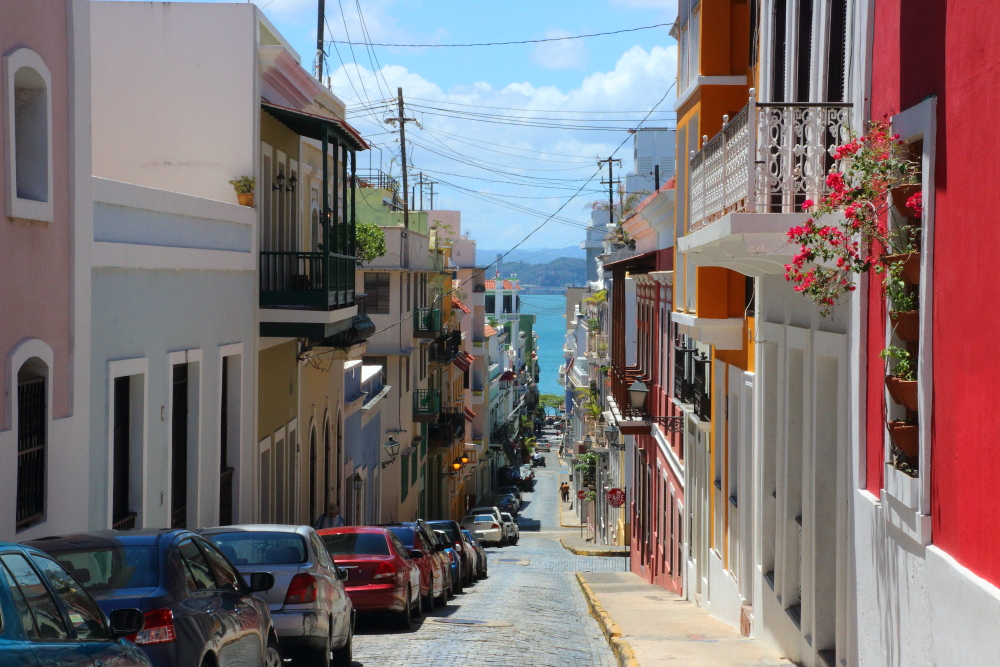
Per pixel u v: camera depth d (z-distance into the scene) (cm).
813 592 1173
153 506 1538
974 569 711
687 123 1978
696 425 2256
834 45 1152
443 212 7644
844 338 1059
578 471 6612
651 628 1703
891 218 895
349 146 2339
